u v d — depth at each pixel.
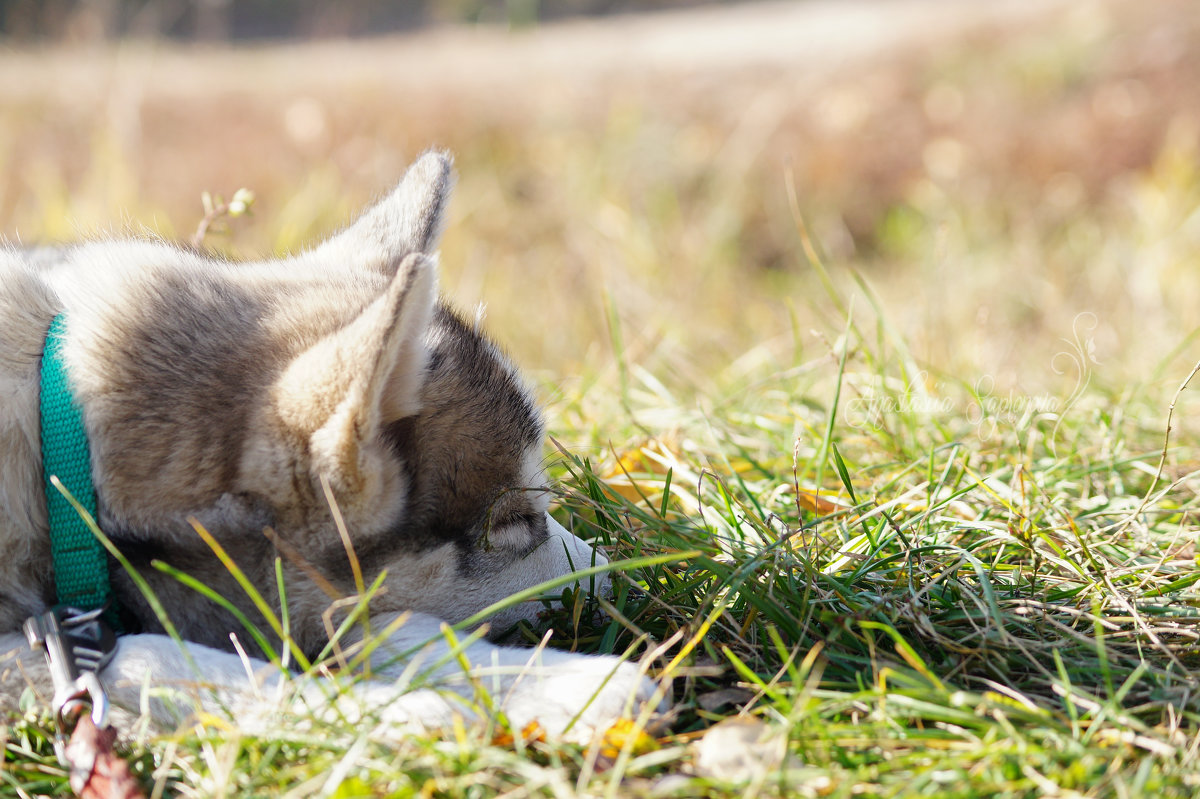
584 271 7.07
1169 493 2.86
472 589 2.05
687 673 1.80
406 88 10.37
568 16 18.06
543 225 7.92
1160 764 1.63
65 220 5.86
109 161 6.78
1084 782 1.57
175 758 1.68
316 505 1.87
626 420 3.57
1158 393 3.83
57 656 1.73
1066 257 6.97
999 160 8.47
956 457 3.00
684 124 9.54
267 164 8.26
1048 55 9.85
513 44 13.50
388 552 1.94
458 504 2.02
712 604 2.11
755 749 1.61
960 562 2.21
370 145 8.68
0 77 9.80
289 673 1.75
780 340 5.52
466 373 2.09
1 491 1.89
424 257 1.77
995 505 2.67
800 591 2.14
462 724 1.67
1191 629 2.02
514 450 2.11
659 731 1.74
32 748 1.83
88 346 1.94
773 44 12.02
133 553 1.92
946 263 6.51
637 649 2.05
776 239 7.99
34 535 1.92
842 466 2.52
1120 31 10.14
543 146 8.94
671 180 8.48
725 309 6.60
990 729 1.68
